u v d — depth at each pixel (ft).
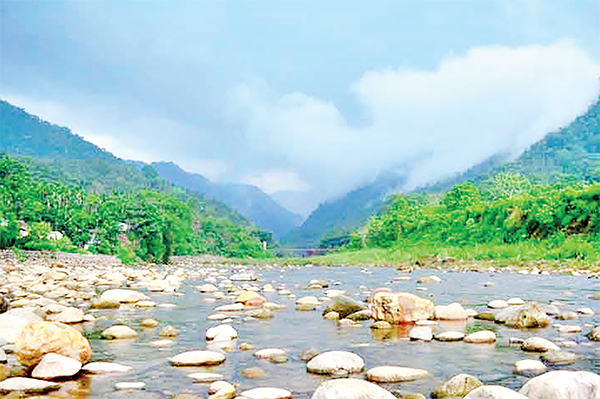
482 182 431.43
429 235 137.80
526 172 498.69
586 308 28.71
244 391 13.71
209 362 17.04
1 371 15.26
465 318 26.13
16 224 84.84
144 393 13.79
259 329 23.68
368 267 101.40
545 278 55.36
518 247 90.33
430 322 24.77
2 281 44.75
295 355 18.38
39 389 13.94
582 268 64.75
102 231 110.93
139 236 122.42
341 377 15.52
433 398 13.46
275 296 38.27
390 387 14.49
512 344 19.99
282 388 14.35
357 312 26.81
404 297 25.77
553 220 93.76
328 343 20.51
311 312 29.25
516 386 14.40
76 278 52.34
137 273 62.49
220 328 21.86
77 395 13.60
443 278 57.62
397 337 21.68
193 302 33.99
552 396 11.65
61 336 16.48
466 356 18.08
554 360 17.22
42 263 74.38
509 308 25.45
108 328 22.20
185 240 172.55
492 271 71.46
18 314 22.02
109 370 15.96
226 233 268.62
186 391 13.97
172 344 20.25
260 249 276.00
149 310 29.99
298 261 144.56
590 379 11.96
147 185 562.66
